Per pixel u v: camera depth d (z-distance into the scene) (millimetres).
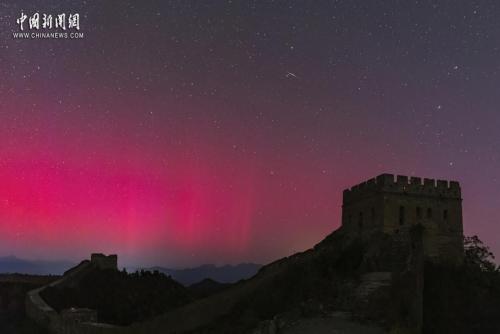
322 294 43156
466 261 51062
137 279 75750
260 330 38344
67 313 53094
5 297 74812
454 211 52656
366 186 53594
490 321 40000
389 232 49750
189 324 49031
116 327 47250
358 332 35031
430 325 39125
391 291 39844
